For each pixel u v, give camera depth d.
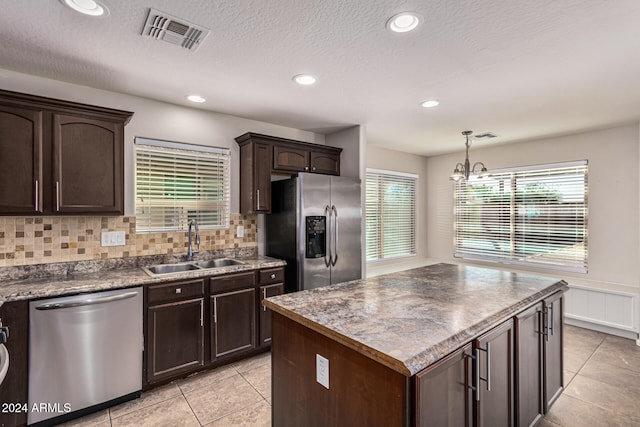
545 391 2.04
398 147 4.83
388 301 1.75
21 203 2.07
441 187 5.41
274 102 2.89
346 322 1.42
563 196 4.08
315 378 1.46
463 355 1.33
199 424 2.04
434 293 1.92
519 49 1.92
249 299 2.86
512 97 2.72
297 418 1.56
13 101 2.04
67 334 2.02
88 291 2.10
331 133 4.02
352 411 1.27
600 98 2.73
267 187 3.27
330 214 3.34
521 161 4.45
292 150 3.46
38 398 1.94
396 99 2.79
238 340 2.79
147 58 2.05
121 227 2.74
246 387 2.47
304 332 1.53
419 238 5.46
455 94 2.66
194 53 1.98
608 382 2.57
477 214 4.95
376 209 4.82
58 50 1.95
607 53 1.96
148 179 2.90
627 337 3.43
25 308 1.91
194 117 3.12
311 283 3.18
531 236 4.37
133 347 2.27
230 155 3.35
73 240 2.52
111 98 2.67
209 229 3.22
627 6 1.49
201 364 2.58
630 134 3.57
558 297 2.21
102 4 1.49
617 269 3.67
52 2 1.47
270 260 3.16
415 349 1.16
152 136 2.89
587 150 3.87
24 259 2.33
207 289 2.62
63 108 2.20
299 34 1.76
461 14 1.57
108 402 2.18
